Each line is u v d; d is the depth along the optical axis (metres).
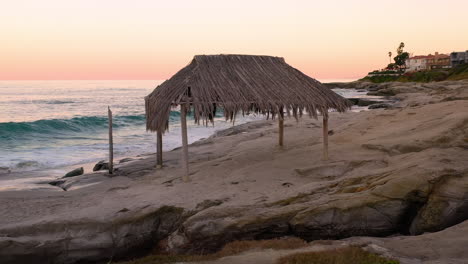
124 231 12.67
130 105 85.25
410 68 173.38
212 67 17.97
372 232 12.00
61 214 13.65
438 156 14.47
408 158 15.30
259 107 17.17
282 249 10.59
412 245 10.19
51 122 42.00
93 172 21.61
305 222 11.85
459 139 17.02
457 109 22.58
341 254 9.41
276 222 12.07
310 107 17.39
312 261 9.15
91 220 12.57
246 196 14.24
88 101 96.12
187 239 12.21
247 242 11.37
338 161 17.36
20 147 33.09
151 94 18.38
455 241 10.04
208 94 16.41
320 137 24.52
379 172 14.08
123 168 21.73
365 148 19.12
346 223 11.89
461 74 113.69
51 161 27.50
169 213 13.41
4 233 11.95
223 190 15.25
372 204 11.98
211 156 23.39
